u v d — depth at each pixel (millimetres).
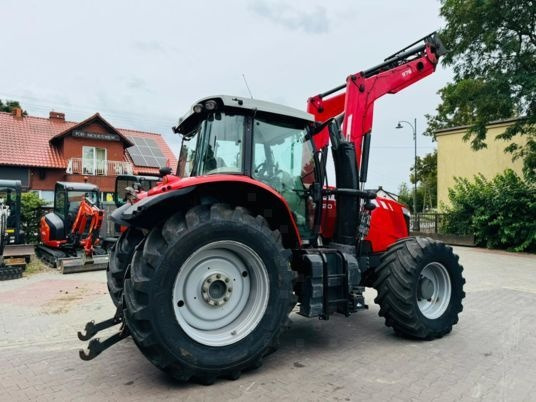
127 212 3184
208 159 3555
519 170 15977
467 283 7582
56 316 5410
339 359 3639
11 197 11156
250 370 3352
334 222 4535
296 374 3293
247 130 3672
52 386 3115
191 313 3164
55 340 4359
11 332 4676
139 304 2863
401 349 3914
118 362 3588
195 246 3008
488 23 12797
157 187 3828
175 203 3266
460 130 18344
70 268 9430
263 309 3277
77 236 10570
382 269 4270
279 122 3945
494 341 4176
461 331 4535
